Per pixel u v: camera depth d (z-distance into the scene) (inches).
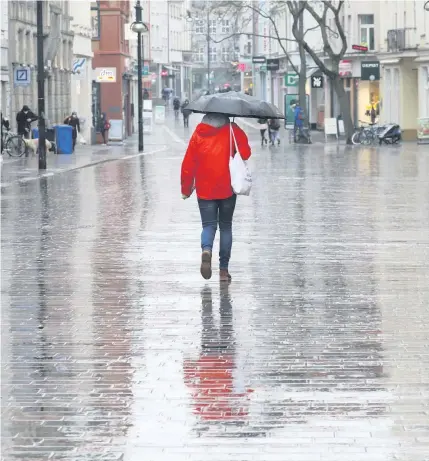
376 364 653.9
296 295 883.4
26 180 2310.5
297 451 496.4
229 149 940.6
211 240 939.3
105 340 724.0
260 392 592.7
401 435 517.0
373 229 1344.7
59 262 1074.7
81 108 5275.6
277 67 6491.1
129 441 513.3
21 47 3993.6
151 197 1846.7
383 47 5418.3
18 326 770.2
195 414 553.3
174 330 754.2
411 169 2647.6
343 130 5012.3
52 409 565.3
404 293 889.5
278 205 1678.2
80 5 5068.9
